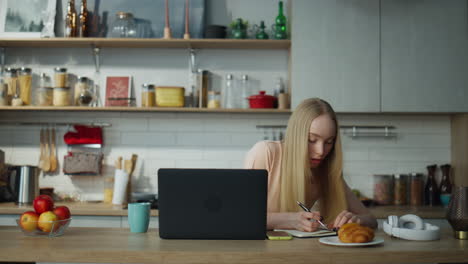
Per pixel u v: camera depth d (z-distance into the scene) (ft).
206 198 5.69
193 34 12.71
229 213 5.69
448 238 5.97
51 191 12.60
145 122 13.10
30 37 12.43
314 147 7.03
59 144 13.03
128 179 12.37
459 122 12.73
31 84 12.96
